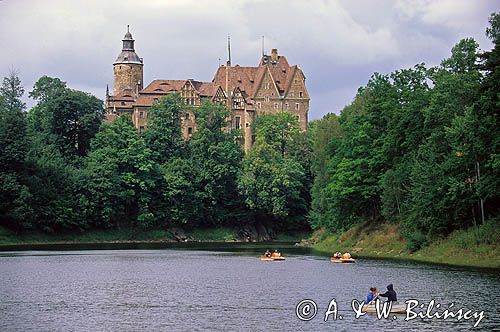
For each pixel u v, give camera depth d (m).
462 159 102.06
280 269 101.75
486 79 96.19
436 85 119.62
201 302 70.75
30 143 183.62
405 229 117.75
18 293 77.25
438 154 108.69
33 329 58.28
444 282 80.38
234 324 60.00
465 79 110.38
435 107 112.69
